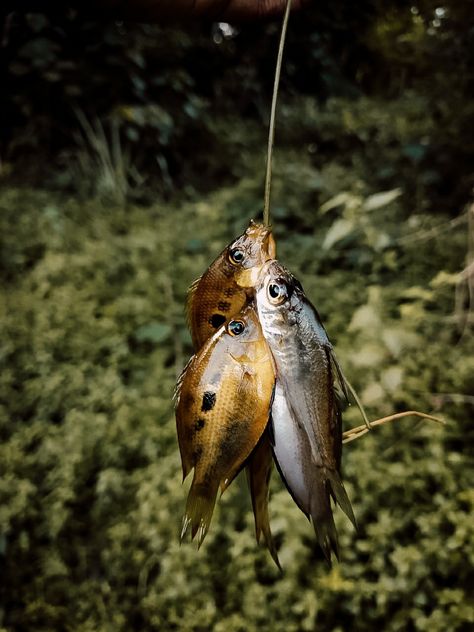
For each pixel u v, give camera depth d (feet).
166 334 2.70
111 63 4.61
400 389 2.16
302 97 5.88
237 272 0.67
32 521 2.19
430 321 2.45
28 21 4.32
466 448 2.10
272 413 0.63
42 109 4.59
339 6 4.80
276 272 0.65
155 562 2.04
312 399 0.64
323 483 0.63
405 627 1.82
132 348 2.82
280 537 1.96
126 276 3.21
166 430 2.27
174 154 4.92
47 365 2.60
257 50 5.86
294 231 3.57
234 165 4.93
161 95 5.03
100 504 2.17
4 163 4.51
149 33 4.93
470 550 1.76
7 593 2.08
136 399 2.44
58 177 4.39
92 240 3.56
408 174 3.81
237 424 0.64
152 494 2.03
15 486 2.16
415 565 1.80
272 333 0.64
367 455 2.01
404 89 5.20
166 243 3.40
